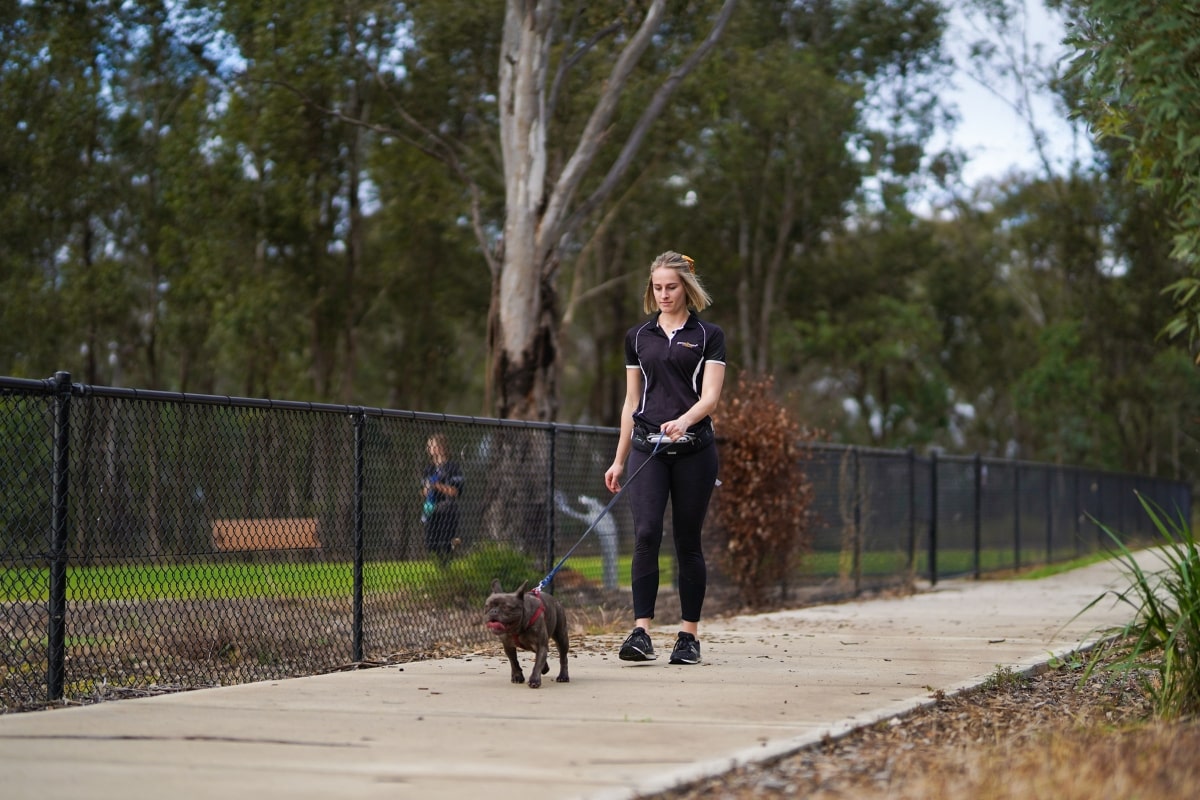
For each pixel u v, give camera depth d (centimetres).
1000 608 1148
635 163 2598
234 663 640
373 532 710
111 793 344
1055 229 3931
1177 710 501
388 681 582
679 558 668
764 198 3519
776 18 2586
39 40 2162
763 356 3550
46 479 530
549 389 1659
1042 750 411
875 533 1405
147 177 2980
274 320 2972
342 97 2250
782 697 534
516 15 1673
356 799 340
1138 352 4162
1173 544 544
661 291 663
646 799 347
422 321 3647
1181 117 576
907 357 4472
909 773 388
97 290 2792
